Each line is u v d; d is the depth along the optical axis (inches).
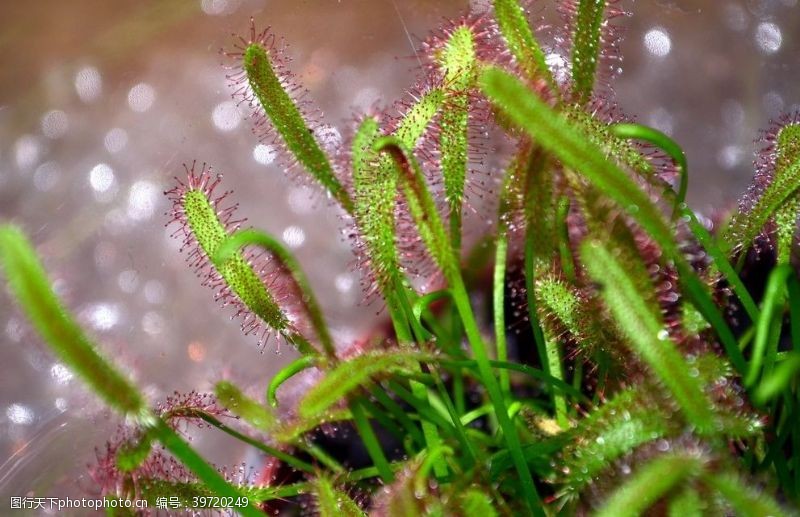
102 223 21.0
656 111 19.7
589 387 15.1
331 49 22.5
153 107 22.8
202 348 19.0
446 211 14.8
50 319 11.9
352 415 14.7
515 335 16.7
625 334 13.0
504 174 14.2
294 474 16.0
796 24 20.8
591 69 13.8
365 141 14.3
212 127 22.1
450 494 13.4
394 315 14.7
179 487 13.5
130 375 12.3
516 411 15.1
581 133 12.2
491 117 13.6
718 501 12.3
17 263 11.7
